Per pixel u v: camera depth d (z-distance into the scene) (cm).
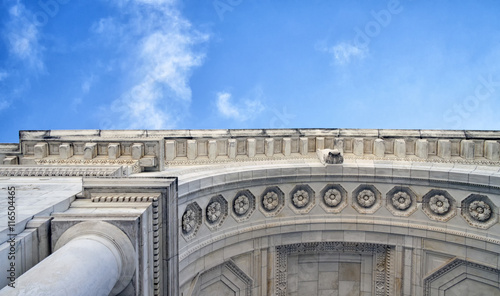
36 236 631
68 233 657
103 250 620
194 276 1179
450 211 1352
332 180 1432
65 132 1339
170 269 829
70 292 504
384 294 1438
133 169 1178
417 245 1383
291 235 1418
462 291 1333
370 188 1438
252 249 1358
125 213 701
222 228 1289
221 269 1298
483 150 1412
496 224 1259
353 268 1485
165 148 1388
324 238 1438
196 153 1432
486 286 1293
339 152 1423
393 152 1501
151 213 780
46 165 1080
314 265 1479
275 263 1402
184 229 1135
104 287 586
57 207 720
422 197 1385
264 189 1386
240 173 1302
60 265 535
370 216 1434
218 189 1252
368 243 1434
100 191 808
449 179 1317
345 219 1431
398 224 1398
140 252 702
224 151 1466
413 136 1480
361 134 1532
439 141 1453
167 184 820
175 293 854
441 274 1350
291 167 1396
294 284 1457
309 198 1451
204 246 1202
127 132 1398
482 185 1261
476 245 1280
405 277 1394
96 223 671
